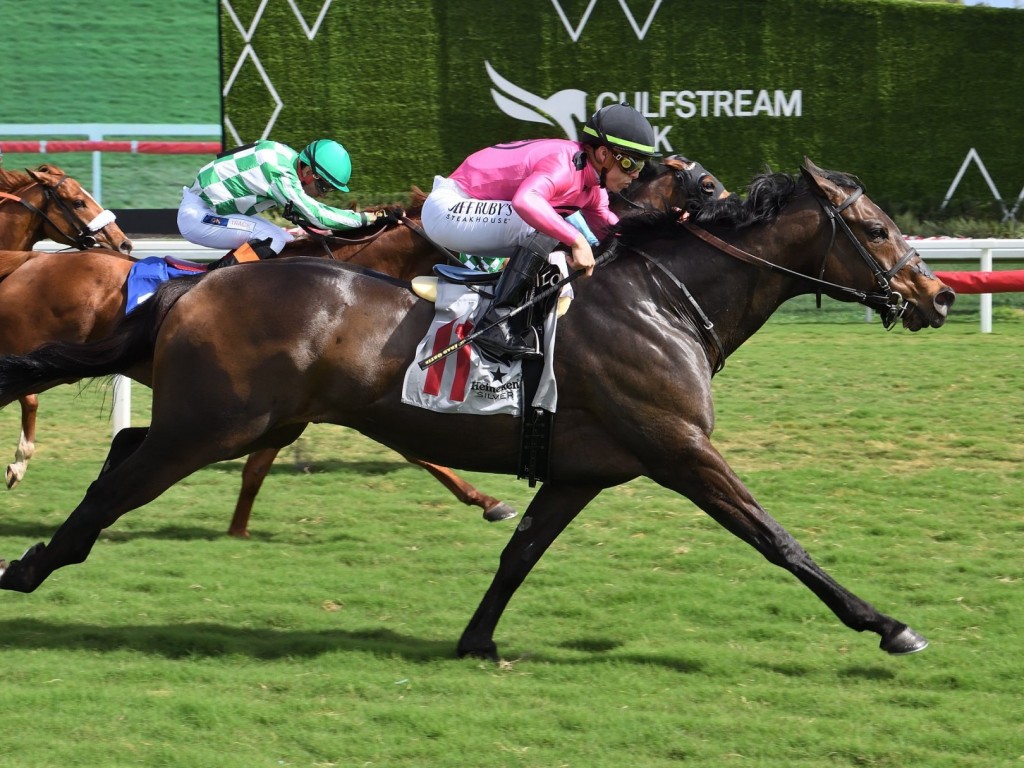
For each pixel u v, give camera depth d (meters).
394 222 8.50
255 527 8.59
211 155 25.73
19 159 25.56
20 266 8.07
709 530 8.44
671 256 6.04
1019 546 8.06
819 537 8.26
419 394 5.78
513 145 6.01
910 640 5.76
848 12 21.77
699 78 21.91
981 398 12.86
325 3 21.73
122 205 24.19
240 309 5.77
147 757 4.72
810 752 4.90
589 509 9.00
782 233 6.08
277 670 5.76
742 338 6.21
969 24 21.84
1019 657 6.01
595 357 5.76
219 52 21.80
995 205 22.14
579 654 6.12
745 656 6.02
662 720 5.16
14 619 6.46
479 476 10.24
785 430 11.58
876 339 17.08
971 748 4.96
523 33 21.91
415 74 21.91
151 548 7.97
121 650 6.00
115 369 6.11
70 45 25.56
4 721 5.03
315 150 8.47
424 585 7.29
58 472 10.09
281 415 5.81
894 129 22.00
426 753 4.82
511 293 5.79
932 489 9.48
